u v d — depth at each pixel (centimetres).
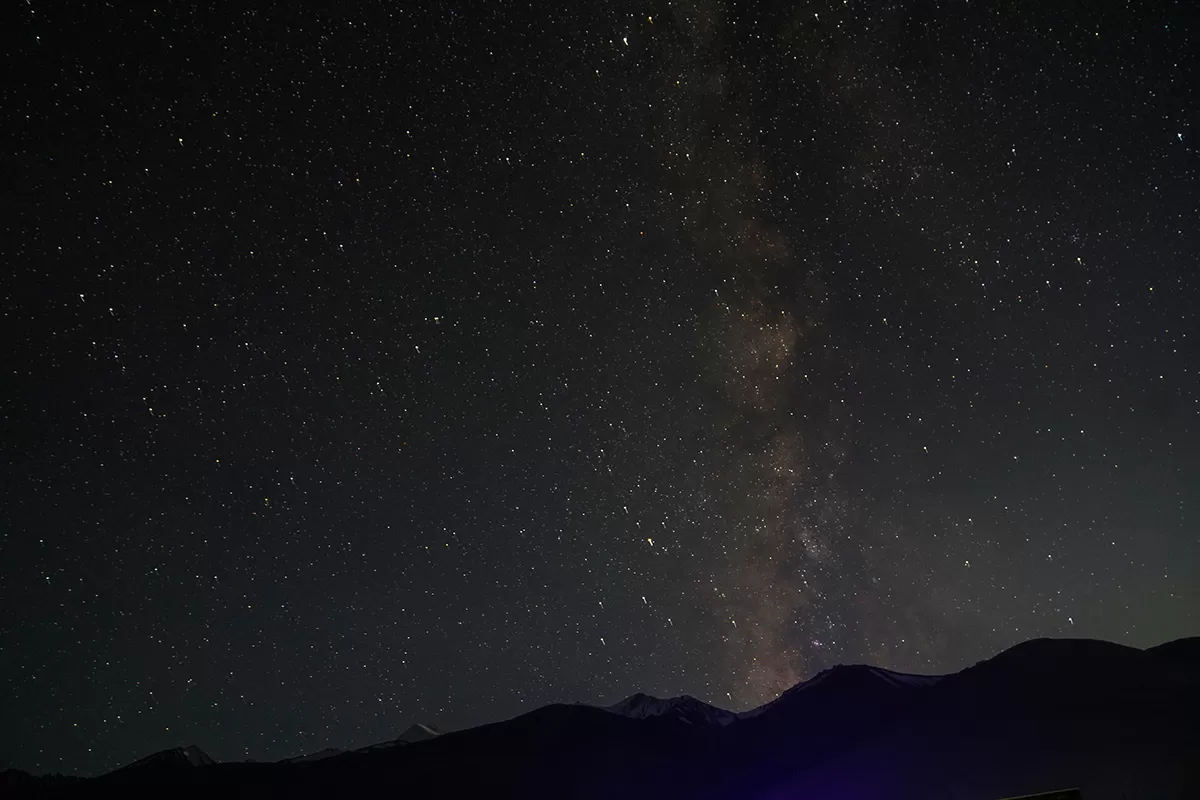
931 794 2895
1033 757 2898
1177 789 2478
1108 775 2695
